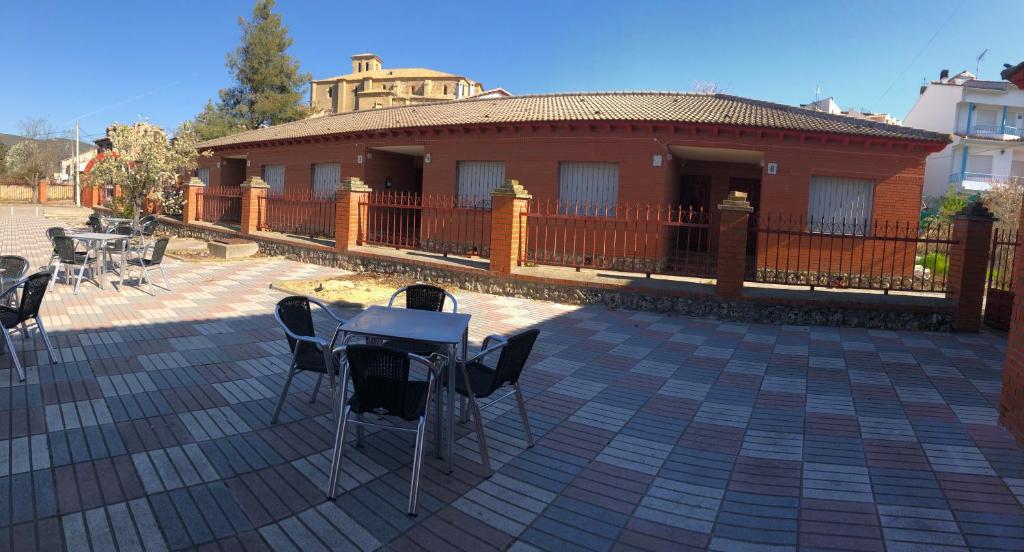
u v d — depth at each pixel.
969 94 37.28
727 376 6.32
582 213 14.66
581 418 4.99
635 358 6.92
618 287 9.80
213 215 19.20
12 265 7.21
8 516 3.17
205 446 4.12
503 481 3.84
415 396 3.88
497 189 10.89
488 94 35.16
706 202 17.22
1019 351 4.72
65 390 5.06
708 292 9.35
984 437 4.75
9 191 46.75
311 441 4.29
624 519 3.43
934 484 3.92
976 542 3.24
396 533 3.20
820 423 5.01
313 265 14.02
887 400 5.65
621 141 14.05
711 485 3.87
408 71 65.69
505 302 10.22
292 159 20.75
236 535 3.11
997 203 22.09
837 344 7.92
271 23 37.12
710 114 14.02
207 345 6.64
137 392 5.09
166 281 10.06
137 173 18.22
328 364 4.29
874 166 13.38
